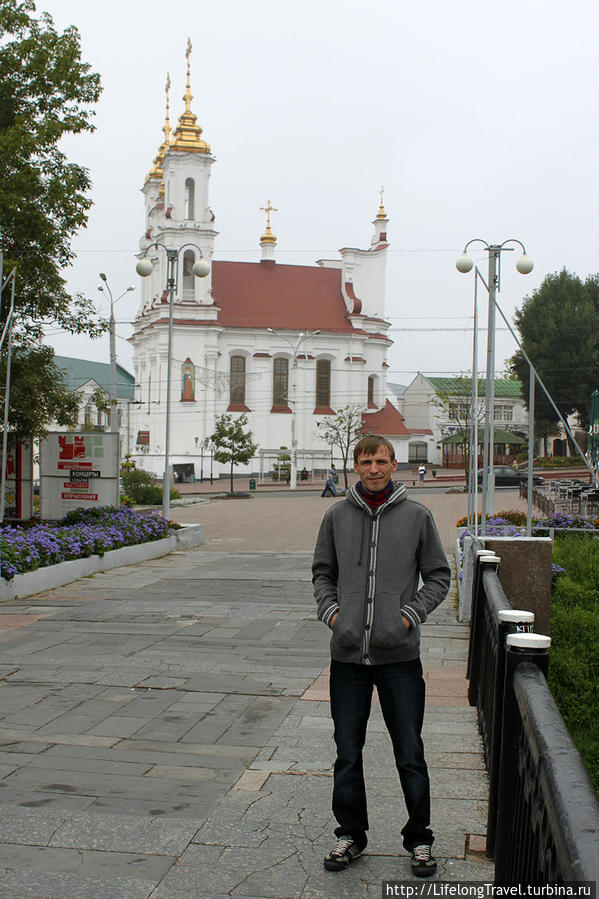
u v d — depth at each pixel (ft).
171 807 16.70
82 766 19.07
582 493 83.30
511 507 119.03
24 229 58.08
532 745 9.53
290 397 232.73
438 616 39.27
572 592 38.68
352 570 14.58
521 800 10.97
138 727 21.98
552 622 32.30
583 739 23.81
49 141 59.41
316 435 232.73
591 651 29.50
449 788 17.76
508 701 12.54
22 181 57.16
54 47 60.49
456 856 14.65
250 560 62.44
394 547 14.53
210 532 90.63
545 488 150.61
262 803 16.89
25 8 60.85
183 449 219.61
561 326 233.55
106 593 45.65
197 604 41.88
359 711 14.62
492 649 18.30
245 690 25.59
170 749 20.26
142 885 13.57
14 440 63.52
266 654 30.53
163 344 219.82
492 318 45.42
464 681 26.81
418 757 14.23
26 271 59.52
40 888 13.47
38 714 23.13
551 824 7.66
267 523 102.06
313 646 31.96
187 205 226.58
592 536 58.70
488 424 43.47
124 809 16.58
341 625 14.39
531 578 29.94
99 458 64.44
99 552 54.80
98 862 14.35
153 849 14.85
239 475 225.76
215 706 23.91
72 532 54.54
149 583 49.60
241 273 240.53
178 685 26.16
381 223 246.68
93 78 61.77
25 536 48.88
